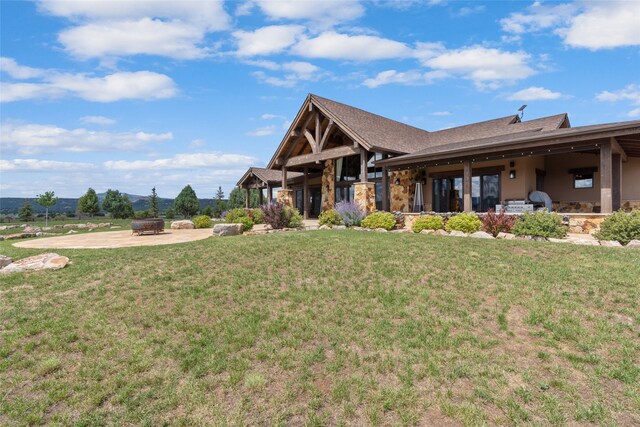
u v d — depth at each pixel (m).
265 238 11.94
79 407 3.61
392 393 3.64
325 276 7.37
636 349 4.26
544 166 18.78
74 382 4.03
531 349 4.37
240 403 3.60
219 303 6.12
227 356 4.47
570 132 11.77
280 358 4.38
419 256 8.52
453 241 10.30
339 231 13.98
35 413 3.52
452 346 4.49
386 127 22.09
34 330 5.16
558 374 3.86
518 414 3.28
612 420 3.18
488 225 12.36
